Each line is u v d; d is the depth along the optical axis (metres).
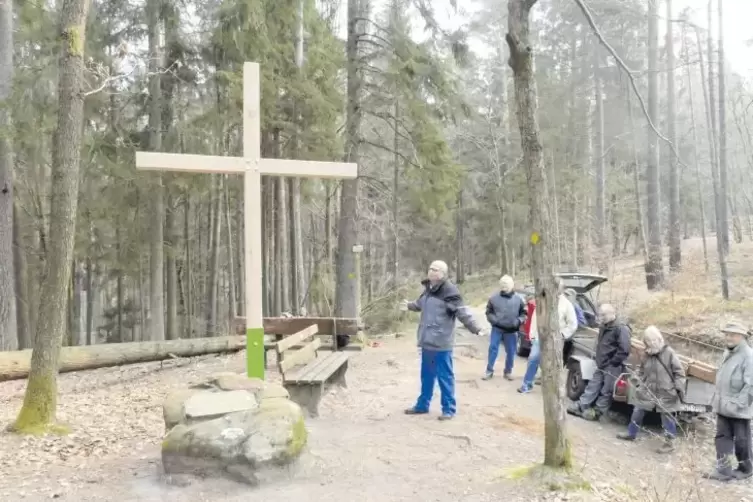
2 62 12.09
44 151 15.44
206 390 5.49
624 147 27.92
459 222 32.66
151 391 8.42
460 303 6.88
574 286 11.25
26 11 12.30
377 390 8.52
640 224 22.03
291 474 4.89
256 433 4.86
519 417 7.31
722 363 6.40
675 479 5.74
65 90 6.33
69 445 5.80
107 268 22.64
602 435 7.48
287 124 14.74
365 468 5.23
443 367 6.91
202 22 14.83
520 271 31.17
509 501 4.45
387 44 12.88
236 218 21.33
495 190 28.08
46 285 6.34
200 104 15.95
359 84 13.21
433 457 5.57
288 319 10.80
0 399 8.23
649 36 18.16
